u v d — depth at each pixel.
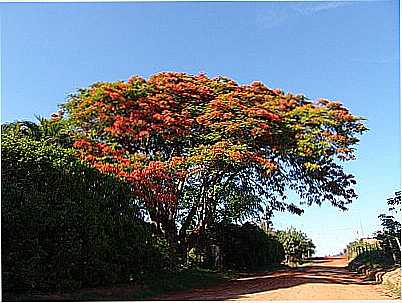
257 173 27.06
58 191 16.62
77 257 15.63
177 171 22.86
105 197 18.55
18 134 21.36
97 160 22.09
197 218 28.19
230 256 36.94
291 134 24.86
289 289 20.14
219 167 24.30
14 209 14.63
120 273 17.70
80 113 23.89
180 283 21.16
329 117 25.12
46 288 15.04
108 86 24.11
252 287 21.73
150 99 24.19
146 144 24.72
